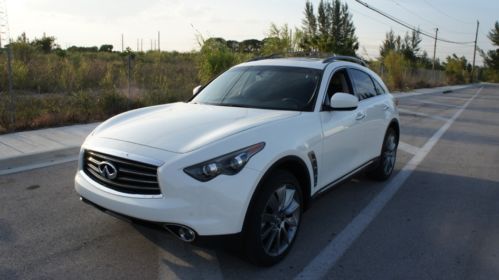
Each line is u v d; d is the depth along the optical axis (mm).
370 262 3787
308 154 3895
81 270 3477
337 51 21422
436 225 4668
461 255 3967
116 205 3293
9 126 8328
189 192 3080
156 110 4477
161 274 3449
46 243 3922
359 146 5117
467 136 10727
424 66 54531
